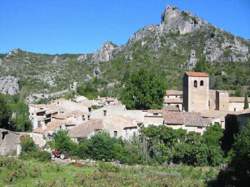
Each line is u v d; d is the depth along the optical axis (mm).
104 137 83562
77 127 93500
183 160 82375
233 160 58875
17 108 125438
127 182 59812
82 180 59406
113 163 78000
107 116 99062
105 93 195125
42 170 66625
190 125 96188
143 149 84938
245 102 133125
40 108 129375
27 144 85938
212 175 66062
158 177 63719
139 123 96312
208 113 109250
